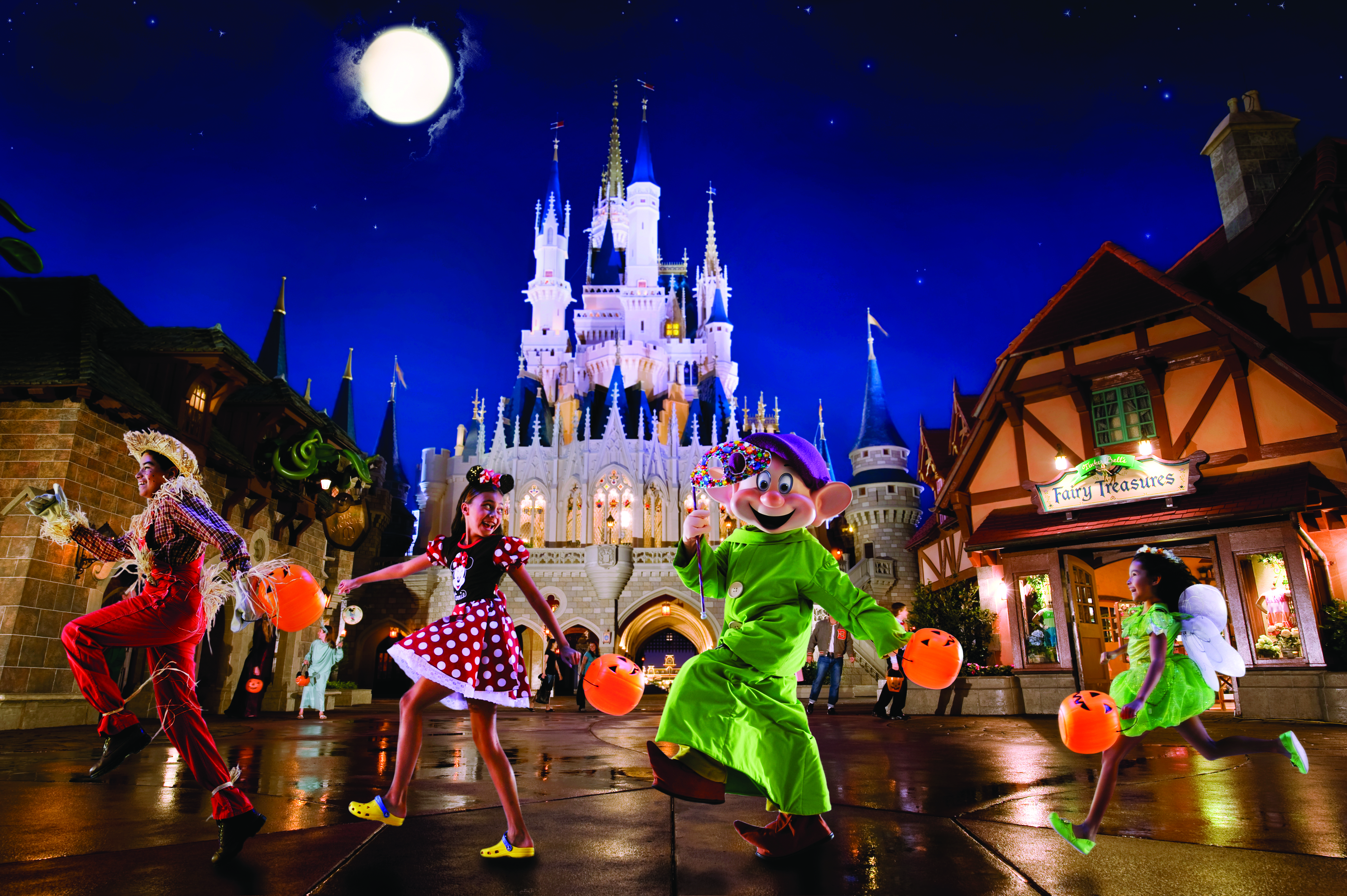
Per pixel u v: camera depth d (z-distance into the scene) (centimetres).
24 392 1292
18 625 1199
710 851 355
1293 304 1571
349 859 332
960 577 2523
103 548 362
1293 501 1361
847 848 362
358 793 516
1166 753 779
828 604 363
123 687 1391
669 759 347
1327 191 1504
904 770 658
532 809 461
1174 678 361
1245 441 1517
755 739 343
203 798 491
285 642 1845
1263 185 1881
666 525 4684
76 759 702
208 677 1628
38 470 1274
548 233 7212
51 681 1244
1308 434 1455
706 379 6806
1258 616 1430
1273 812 450
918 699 1622
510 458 4881
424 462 5088
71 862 322
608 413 5944
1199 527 1473
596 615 4216
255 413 1783
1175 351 1602
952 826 414
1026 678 1580
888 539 4431
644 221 7444
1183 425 1593
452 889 288
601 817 436
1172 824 416
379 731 1139
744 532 384
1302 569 1368
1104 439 1708
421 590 4422
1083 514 1625
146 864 321
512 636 347
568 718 1571
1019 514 1753
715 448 386
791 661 358
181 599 341
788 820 344
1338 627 1344
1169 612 378
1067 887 295
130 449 366
